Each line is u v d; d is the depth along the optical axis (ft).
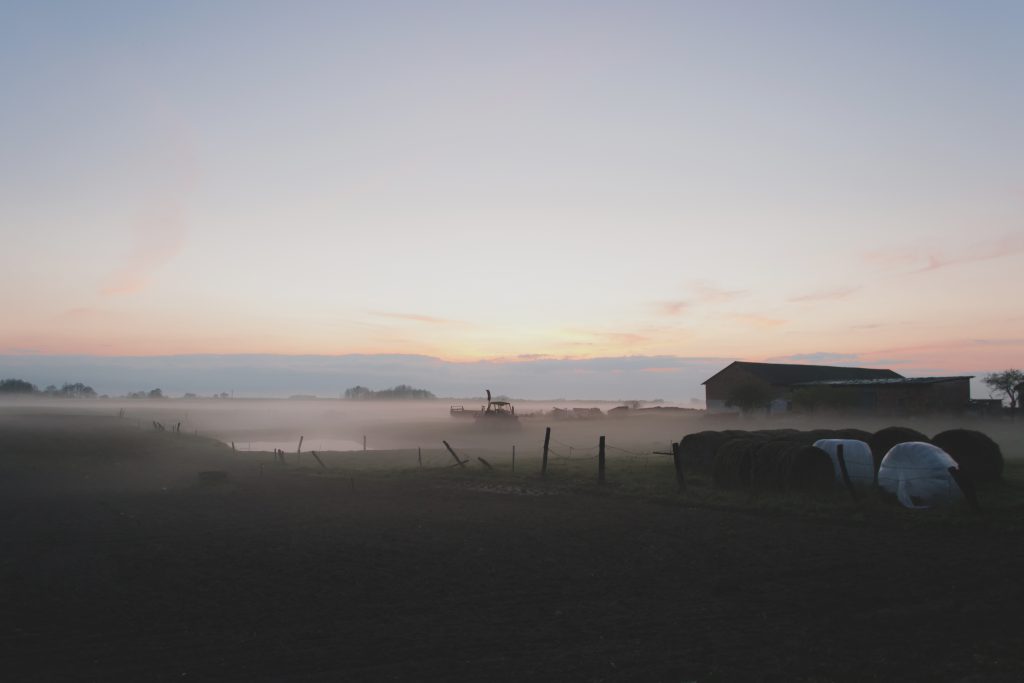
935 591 40.22
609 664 30.45
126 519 70.59
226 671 30.37
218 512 74.74
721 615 37.06
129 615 38.65
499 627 35.86
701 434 97.66
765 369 231.91
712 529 60.44
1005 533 54.39
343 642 33.91
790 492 74.13
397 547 55.67
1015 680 27.81
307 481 102.99
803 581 43.24
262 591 43.27
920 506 65.05
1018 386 219.00
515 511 72.69
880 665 29.71
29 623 37.35
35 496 88.38
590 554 51.98
